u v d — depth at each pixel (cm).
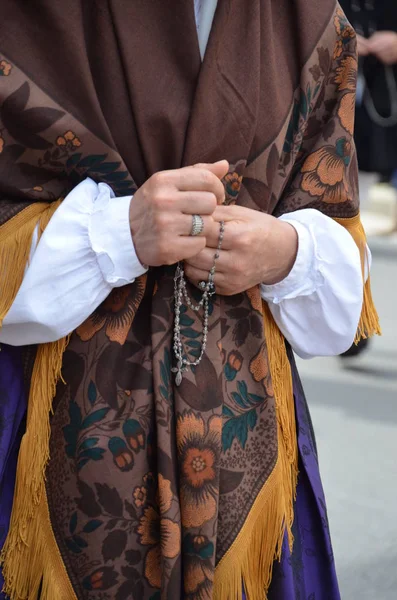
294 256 255
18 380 254
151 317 246
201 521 244
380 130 684
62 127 238
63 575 245
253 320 257
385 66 669
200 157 245
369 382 702
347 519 505
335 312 262
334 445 589
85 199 240
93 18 241
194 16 242
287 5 262
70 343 247
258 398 257
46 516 247
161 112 241
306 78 260
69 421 244
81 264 236
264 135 253
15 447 254
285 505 264
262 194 255
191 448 244
